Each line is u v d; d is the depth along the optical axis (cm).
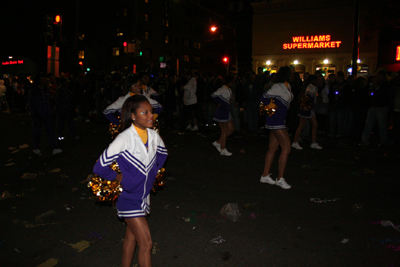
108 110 541
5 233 396
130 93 545
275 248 357
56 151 805
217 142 803
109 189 264
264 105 540
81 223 422
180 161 726
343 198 500
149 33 4775
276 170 654
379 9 1997
